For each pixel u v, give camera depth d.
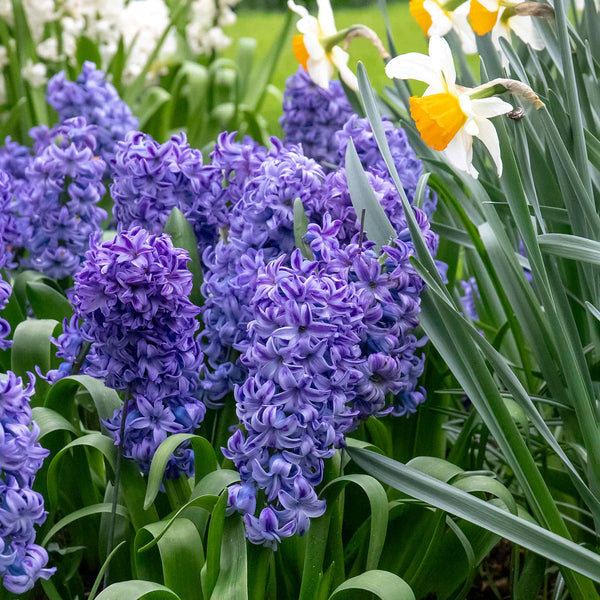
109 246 1.26
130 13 2.72
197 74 2.66
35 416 1.35
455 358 1.33
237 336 1.35
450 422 1.57
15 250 1.67
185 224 1.40
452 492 1.28
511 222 1.50
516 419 1.41
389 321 1.32
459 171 1.45
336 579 1.34
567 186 1.35
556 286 1.35
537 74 1.43
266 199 1.34
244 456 1.26
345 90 1.58
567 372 1.31
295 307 1.25
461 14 1.41
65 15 2.71
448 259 1.53
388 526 1.38
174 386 1.31
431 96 1.30
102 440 1.33
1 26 2.70
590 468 1.34
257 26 6.75
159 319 1.28
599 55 1.46
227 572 1.28
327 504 1.30
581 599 1.34
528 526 1.27
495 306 1.56
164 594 1.24
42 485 1.37
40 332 1.43
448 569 1.38
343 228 1.36
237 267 1.35
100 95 1.65
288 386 1.25
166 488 1.34
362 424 1.42
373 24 6.20
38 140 1.67
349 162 1.35
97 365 1.31
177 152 1.39
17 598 1.33
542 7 1.37
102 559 1.38
